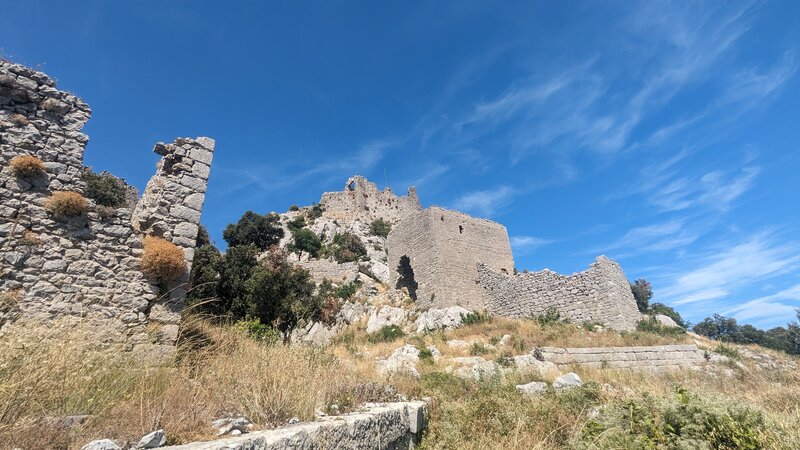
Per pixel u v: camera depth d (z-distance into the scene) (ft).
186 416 12.27
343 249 187.93
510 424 21.04
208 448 8.43
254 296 61.98
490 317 90.99
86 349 16.26
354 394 20.66
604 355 53.72
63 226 26.35
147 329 26.89
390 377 30.04
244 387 15.30
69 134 28.53
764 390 31.60
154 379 16.02
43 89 28.35
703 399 17.28
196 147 34.76
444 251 101.76
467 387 31.58
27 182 25.93
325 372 22.03
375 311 103.60
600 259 77.00
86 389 13.28
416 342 72.28
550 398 25.08
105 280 26.84
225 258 76.48
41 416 10.91
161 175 32.89
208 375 17.78
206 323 32.91
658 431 16.24
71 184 27.50
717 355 55.77
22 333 14.08
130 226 29.07
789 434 14.76
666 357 54.54
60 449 9.57
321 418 14.67
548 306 84.07
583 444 17.17
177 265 29.58
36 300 24.12
